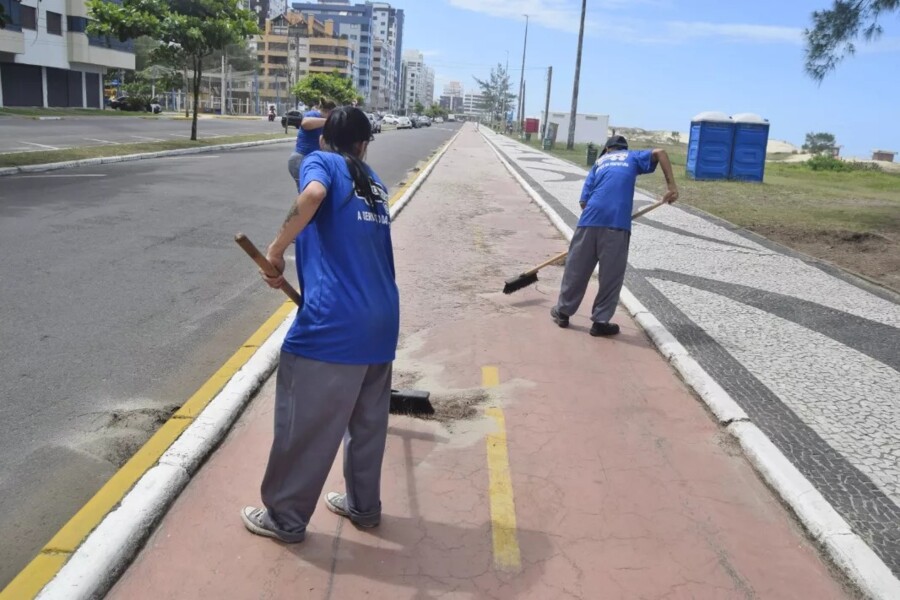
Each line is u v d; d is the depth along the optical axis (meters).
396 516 3.43
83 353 5.28
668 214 14.48
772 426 4.43
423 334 6.09
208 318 6.21
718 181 23.14
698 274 8.76
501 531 3.34
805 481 3.72
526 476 3.82
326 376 2.89
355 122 3.04
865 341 6.36
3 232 8.80
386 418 3.21
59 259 7.78
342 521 3.38
